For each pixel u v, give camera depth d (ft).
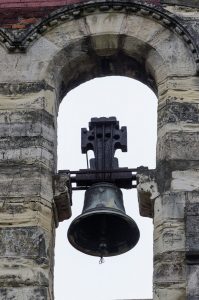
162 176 64.03
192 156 64.54
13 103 67.31
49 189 64.13
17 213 62.80
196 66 68.18
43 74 68.54
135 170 65.36
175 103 66.90
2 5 71.82
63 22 70.28
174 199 62.64
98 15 70.54
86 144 67.10
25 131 66.13
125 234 65.98
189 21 70.13
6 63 68.95
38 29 69.87
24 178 64.13
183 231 61.41
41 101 67.41
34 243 61.62
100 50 70.23
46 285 60.29
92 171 65.67
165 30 69.82
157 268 60.39
